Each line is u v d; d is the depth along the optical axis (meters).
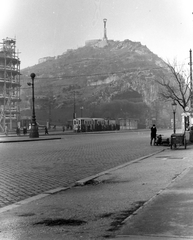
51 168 13.16
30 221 5.56
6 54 86.94
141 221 5.05
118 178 10.04
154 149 21.67
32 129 42.19
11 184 9.73
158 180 9.34
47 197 7.71
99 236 4.57
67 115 194.00
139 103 182.75
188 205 5.94
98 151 20.69
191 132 25.86
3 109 79.81
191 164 12.74
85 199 7.27
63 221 5.48
